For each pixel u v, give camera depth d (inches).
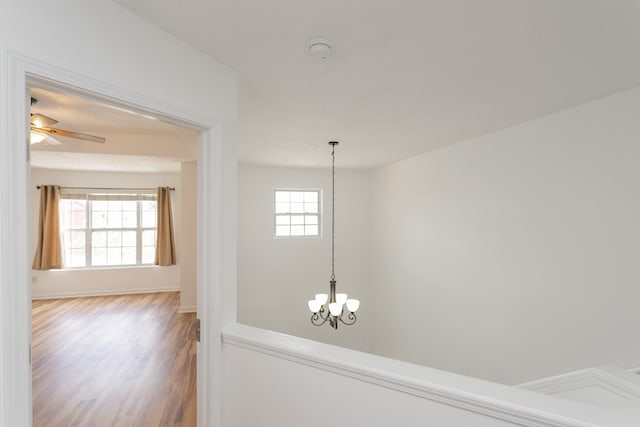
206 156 72.9
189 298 213.3
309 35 63.5
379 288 223.6
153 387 117.3
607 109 93.8
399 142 150.4
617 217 91.7
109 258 261.0
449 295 157.6
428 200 172.7
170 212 265.3
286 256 221.3
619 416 43.3
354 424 58.9
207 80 71.1
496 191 130.9
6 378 41.5
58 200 244.1
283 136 139.6
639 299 87.0
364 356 62.1
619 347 91.0
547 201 110.9
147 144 167.8
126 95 55.6
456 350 153.1
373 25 60.0
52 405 105.4
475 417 49.0
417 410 53.2
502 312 128.3
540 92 91.3
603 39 64.5
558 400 47.3
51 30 46.0
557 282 107.7
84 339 165.3
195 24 60.1
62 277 247.8
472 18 57.8
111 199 257.4
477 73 79.7
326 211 227.9
